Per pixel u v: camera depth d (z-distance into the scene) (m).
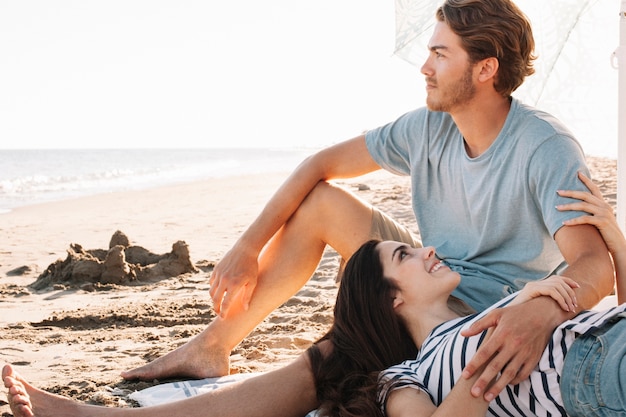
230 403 2.59
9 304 5.94
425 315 2.64
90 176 39.06
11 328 4.91
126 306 5.49
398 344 2.65
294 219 3.26
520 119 2.75
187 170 48.22
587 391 2.13
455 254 2.98
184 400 2.61
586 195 2.55
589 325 2.21
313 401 2.66
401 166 3.24
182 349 3.31
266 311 3.27
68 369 3.70
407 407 2.30
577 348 2.20
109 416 2.58
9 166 59.22
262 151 145.50
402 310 2.66
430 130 3.04
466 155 2.88
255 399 2.61
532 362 2.21
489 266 2.87
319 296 5.45
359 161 3.25
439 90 2.79
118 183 32.75
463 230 2.97
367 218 3.19
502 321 2.24
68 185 31.28
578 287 2.37
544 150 2.64
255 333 4.38
